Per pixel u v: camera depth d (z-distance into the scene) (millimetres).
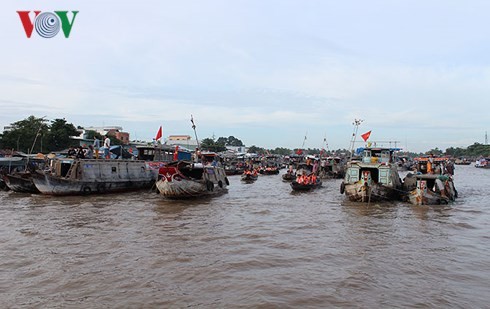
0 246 13250
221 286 9602
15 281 9969
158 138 34656
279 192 32219
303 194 30531
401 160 78375
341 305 8484
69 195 26766
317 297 8898
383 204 24219
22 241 13938
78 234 15086
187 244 13703
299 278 10172
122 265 11289
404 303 8625
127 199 25781
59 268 10984
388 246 13594
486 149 139500
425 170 33531
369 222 18094
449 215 20188
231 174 59188
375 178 27969
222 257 12109
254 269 10938
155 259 11852
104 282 9906
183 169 27188
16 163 34562
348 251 12883
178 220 18250
